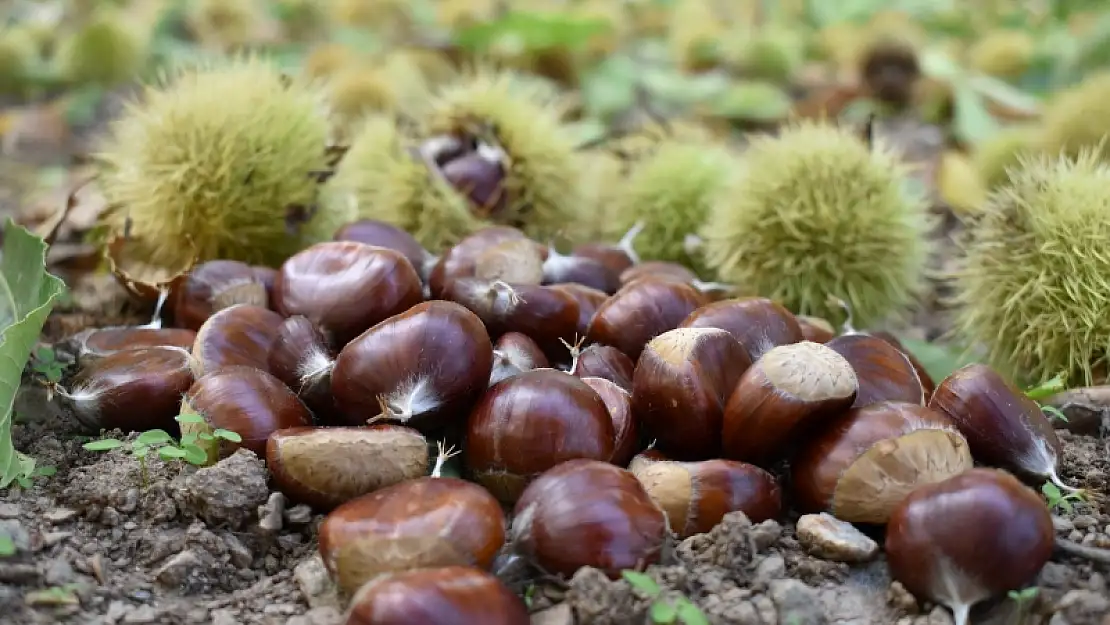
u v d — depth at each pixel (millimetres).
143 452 420
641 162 608
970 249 521
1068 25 1253
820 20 1370
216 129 519
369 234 499
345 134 663
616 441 432
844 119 983
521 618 385
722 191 572
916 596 399
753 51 1108
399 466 416
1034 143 668
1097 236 487
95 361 462
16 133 892
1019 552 390
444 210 564
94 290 562
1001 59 1088
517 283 469
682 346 428
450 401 426
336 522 398
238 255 534
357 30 1252
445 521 394
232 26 1208
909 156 875
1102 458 450
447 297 467
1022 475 429
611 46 1112
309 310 452
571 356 465
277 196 530
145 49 1038
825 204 526
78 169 798
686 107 1017
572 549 397
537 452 417
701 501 414
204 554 410
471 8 1185
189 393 434
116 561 411
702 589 400
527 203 580
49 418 465
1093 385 490
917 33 1206
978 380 431
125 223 527
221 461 421
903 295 545
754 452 422
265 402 431
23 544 405
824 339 482
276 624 397
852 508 413
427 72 983
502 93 581
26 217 660
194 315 488
